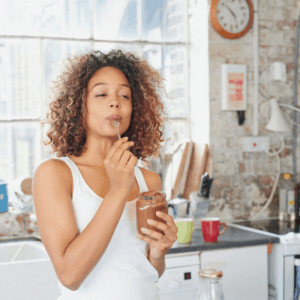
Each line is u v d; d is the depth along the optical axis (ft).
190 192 8.89
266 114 9.23
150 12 9.08
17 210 8.02
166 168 8.93
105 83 3.15
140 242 3.14
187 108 9.50
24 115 8.31
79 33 8.61
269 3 9.21
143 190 3.49
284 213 8.98
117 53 3.58
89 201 2.94
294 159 9.43
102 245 2.54
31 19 8.26
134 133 3.81
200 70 9.07
